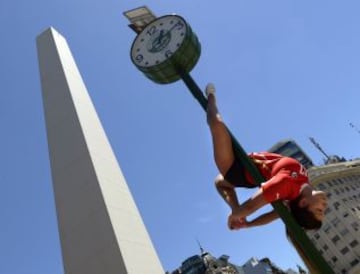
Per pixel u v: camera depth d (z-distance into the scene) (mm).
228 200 3756
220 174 3967
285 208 3312
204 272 150625
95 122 16141
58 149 15023
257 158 3662
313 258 3199
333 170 139625
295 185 3266
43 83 17750
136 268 11094
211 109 3611
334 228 125500
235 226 3787
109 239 11570
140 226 12992
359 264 117312
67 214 13062
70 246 12320
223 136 3506
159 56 3918
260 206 3316
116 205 12750
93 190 12906
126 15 4359
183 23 3916
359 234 121750
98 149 14648
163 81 4094
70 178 13828
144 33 4117
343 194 132875
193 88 3879
